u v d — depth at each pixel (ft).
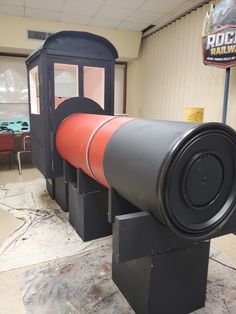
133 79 16.29
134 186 3.50
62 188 8.50
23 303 4.69
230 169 3.62
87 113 8.09
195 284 4.50
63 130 7.55
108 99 8.93
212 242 6.85
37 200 9.52
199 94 11.06
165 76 13.46
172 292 4.30
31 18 12.56
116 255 3.44
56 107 8.03
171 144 3.03
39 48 7.73
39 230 7.34
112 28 14.02
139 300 4.37
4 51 13.79
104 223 6.97
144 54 15.35
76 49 8.10
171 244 3.81
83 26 13.55
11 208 8.77
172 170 3.01
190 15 11.38
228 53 7.54
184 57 11.91
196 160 3.19
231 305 4.71
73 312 4.51
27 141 12.60
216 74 10.05
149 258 3.98
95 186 6.61
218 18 7.56
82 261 5.93
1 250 6.31
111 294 4.94
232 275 5.51
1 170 13.65
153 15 12.14
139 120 4.33
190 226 3.45
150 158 3.20
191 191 3.30
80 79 8.45
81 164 5.82
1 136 12.16
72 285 5.16
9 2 10.83
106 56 8.62
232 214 3.85
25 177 12.41
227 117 9.45
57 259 6.00
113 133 4.42
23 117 15.02
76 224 7.23
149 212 3.49
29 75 9.67
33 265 5.76
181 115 12.32
